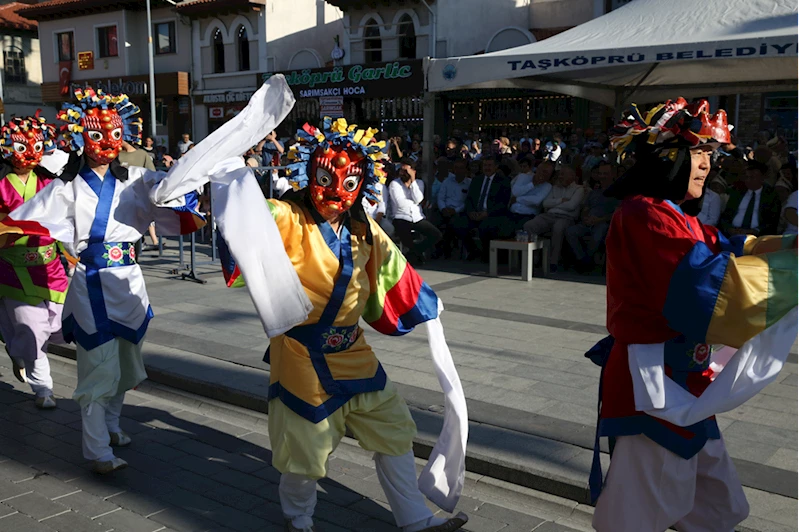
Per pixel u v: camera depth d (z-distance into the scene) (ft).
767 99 53.57
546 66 31.17
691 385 9.25
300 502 11.38
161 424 16.80
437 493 11.89
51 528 12.00
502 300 27.84
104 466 13.88
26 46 109.29
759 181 28.71
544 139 56.80
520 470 13.42
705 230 9.66
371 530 12.16
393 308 11.59
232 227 9.73
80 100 13.91
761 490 12.32
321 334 10.68
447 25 70.08
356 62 75.82
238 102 84.53
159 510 12.69
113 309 14.19
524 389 17.62
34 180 18.34
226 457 15.01
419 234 37.17
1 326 18.20
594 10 64.85
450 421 11.82
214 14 84.94
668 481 9.05
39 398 17.80
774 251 9.14
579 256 33.45
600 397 9.66
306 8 85.20
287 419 10.71
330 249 10.57
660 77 38.55
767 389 17.74
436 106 68.64
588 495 12.71
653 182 9.06
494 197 35.83
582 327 23.70
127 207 14.30
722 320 8.34
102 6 91.76
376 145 10.48
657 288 8.72
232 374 19.06
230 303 27.68
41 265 17.17
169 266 36.22
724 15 30.12
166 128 91.97
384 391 11.27
